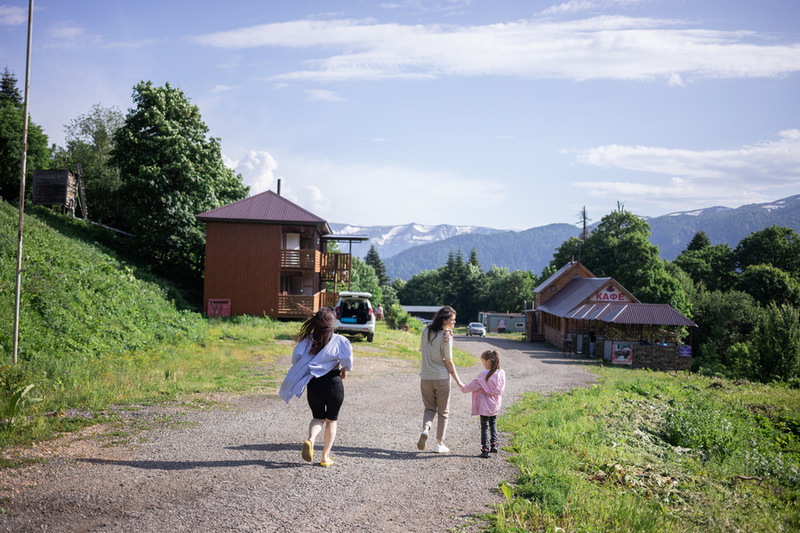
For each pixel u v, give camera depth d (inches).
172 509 164.4
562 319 1544.0
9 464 195.3
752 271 2293.3
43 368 379.2
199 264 1384.1
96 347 514.3
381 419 329.1
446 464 233.1
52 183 1300.4
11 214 874.8
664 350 1119.0
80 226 1258.6
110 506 164.1
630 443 321.4
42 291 555.2
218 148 1403.8
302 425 293.4
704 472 280.1
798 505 241.1
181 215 1248.8
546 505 178.9
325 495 184.9
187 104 1371.8
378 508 175.3
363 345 840.3
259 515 163.6
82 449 222.8
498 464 235.3
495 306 4065.0
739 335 1902.1
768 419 530.6
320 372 213.0
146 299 796.0
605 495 198.1
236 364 537.0
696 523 191.2
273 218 1133.1
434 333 252.1
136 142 1275.8
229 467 210.2
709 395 608.1
